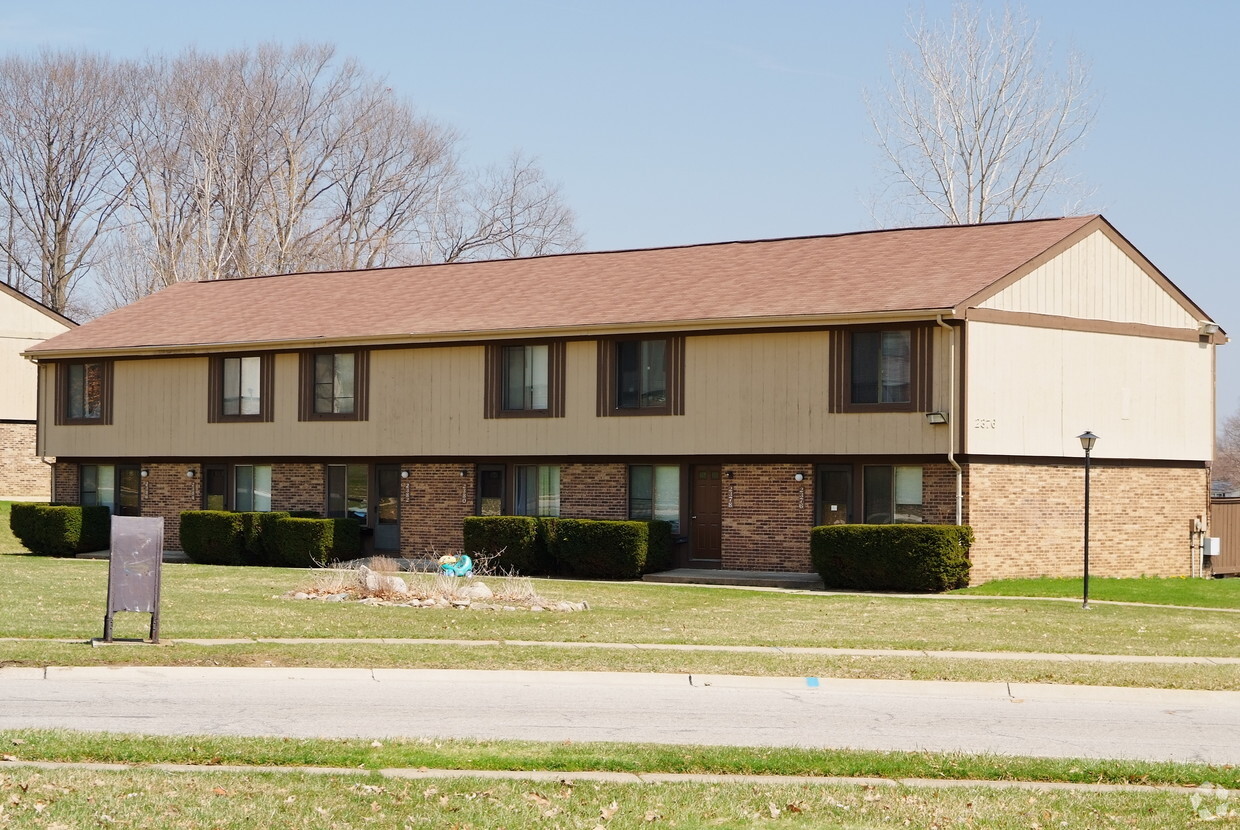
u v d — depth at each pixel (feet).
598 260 130.11
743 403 105.70
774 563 105.60
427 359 119.24
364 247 237.25
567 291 121.19
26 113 236.02
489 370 116.37
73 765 36.68
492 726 44.60
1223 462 388.98
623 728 44.68
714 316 105.50
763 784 35.86
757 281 112.47
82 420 136.15
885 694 53.36
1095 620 78.28
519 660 58.59
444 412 118.21
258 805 32.37
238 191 230.48
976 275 101.81
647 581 104.83
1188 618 80.48
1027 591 95.71
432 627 68.80
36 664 54.85
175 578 94.73
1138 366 111.14
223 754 37.88
